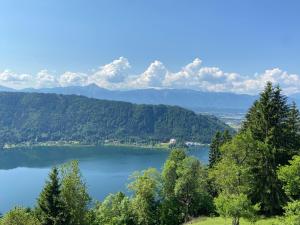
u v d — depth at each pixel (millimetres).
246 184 52281
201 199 75188
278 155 61969
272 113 63688
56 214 48469
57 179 49594
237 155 56938
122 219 72562
